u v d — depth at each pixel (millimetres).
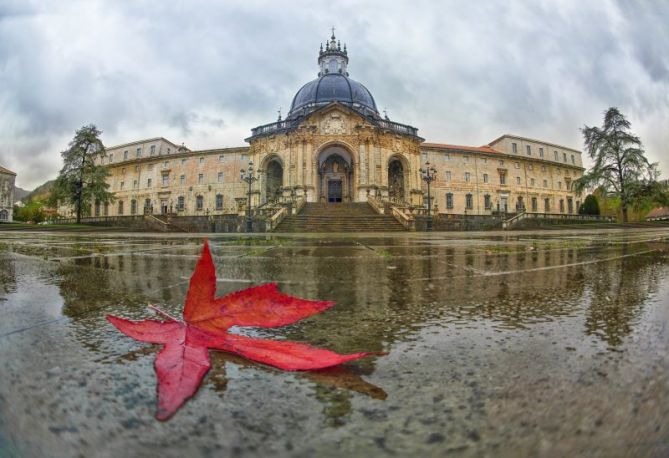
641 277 2211
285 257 4020
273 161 41969
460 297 1597
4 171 67562
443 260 3611
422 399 630
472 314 1270
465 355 846
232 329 1060
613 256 3916
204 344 768
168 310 1323
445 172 49281
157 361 687
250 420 557
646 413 563
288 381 701
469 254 4434
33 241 8266
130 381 690
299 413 582
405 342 947
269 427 538
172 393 590
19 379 688
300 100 45281
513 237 11250
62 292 1698
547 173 56906
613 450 463
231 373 732
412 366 781
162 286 1887
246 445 489
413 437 511
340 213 30734
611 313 1257
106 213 57812
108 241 8461
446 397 635
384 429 534
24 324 1105
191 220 27281
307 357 720
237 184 48250
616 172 39531
